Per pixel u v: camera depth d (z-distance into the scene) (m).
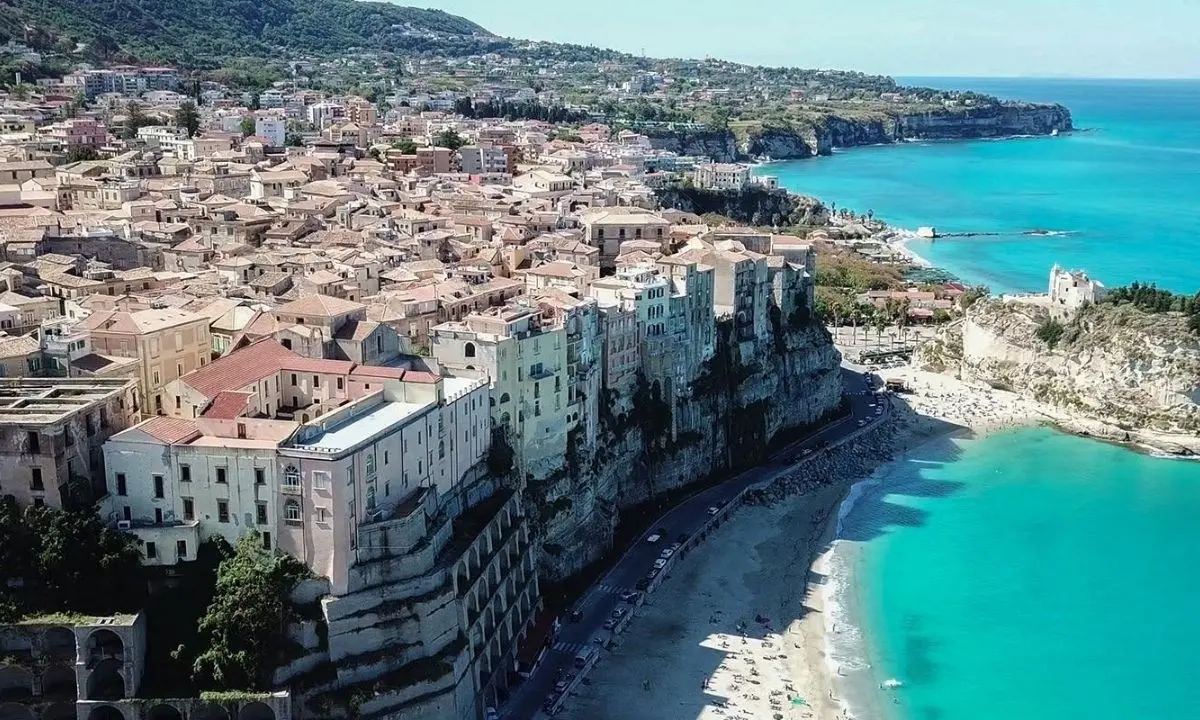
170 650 146.38
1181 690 181.12
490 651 169.12
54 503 148.00
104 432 158.50
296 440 151.12
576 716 166.12
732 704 171.00
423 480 167.75
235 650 143.62
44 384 165.25
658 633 191.38
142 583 149.38
